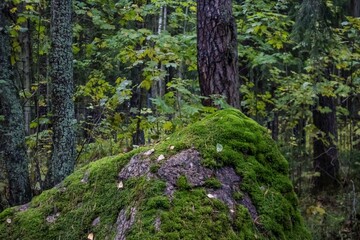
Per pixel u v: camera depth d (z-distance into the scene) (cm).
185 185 226
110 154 526
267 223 226
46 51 471
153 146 265
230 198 227
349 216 659
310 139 958
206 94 491
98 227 235
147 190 226
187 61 593
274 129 977
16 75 570
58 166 412
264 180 247
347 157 875
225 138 253
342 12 900
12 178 406
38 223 257
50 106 455
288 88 733
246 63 847
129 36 567
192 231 206
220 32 486
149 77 453
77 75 794
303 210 701
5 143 405
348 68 743
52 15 414
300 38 696
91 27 768
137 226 211
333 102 910
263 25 611
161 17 841
